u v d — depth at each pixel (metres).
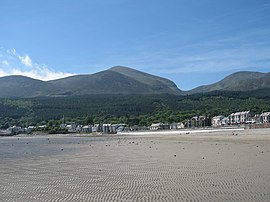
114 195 16.06
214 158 30.80
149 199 15.05
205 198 14.95
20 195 16.58
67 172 24.19
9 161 33.38
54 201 15.16
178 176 21.19
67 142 80.38
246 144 48.34
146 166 26.69
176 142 62.31
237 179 19.28
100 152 42.94
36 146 63.53
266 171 21.83
